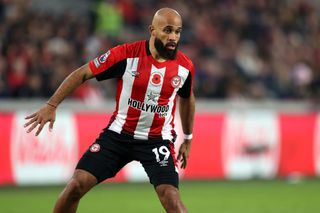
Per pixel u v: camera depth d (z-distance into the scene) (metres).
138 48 19.16
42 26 50.06
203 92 49.75
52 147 39.06
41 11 57.00
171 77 19.22
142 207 31.88
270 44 60.94
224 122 44.00
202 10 61.25
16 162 38.25
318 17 72.06
